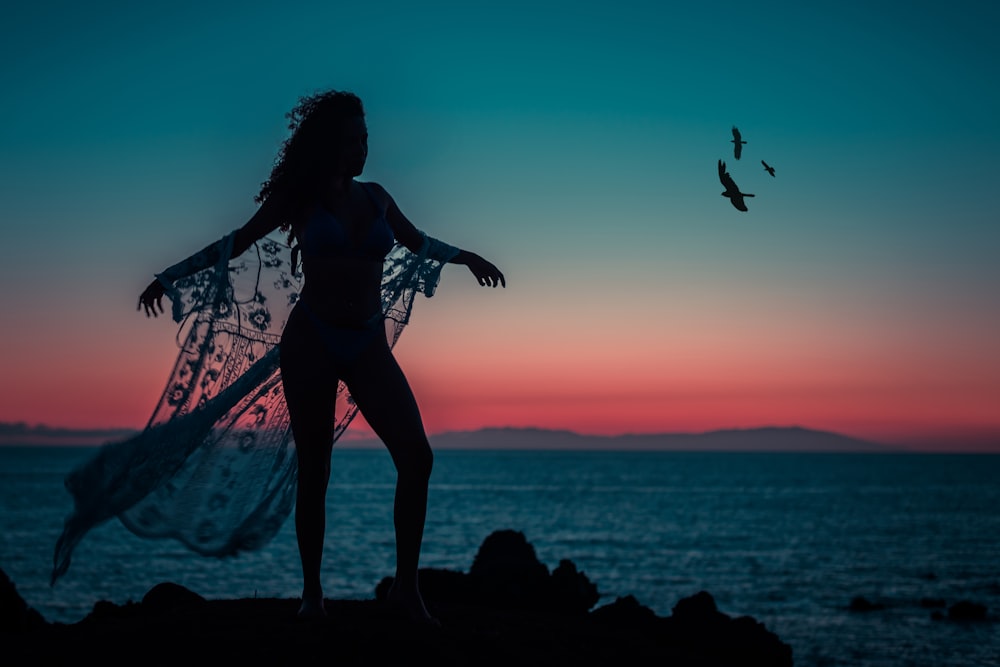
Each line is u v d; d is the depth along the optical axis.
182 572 34.81
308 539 5.06
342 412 5.28
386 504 93.12
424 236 5.38
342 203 4.89
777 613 27.52
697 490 128.75
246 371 5.05
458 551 47.19
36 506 83.19
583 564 41.19
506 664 4.73
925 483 156.88
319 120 4.81
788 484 152.50
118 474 4.77
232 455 5.20
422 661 4.60
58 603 27.56
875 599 30.59
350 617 5.14
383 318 5.11
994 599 30.58
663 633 7.91
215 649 4.60
